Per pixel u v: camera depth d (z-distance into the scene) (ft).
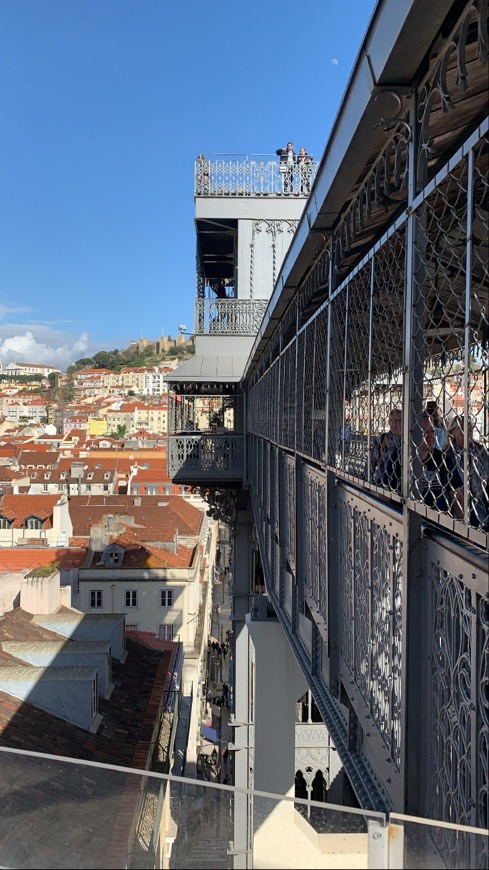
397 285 8.82
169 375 48.49
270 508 24.41
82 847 6.79
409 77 7.04
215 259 65.77
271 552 23.81
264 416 27.78
